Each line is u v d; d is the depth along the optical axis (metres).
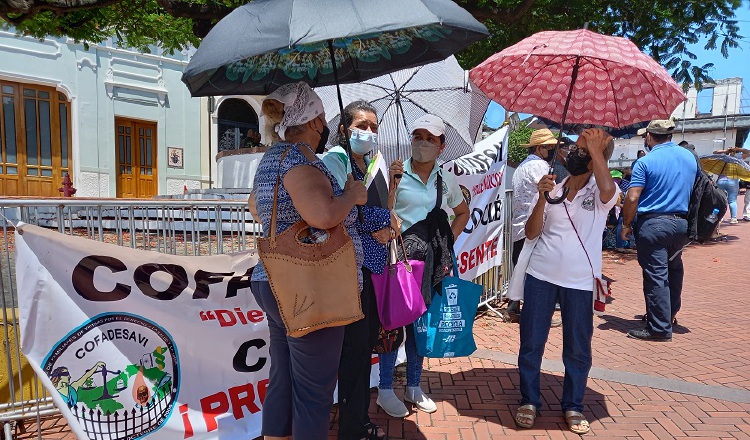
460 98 4.20
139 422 2.66
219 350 2.96
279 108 2.34
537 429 3.16
